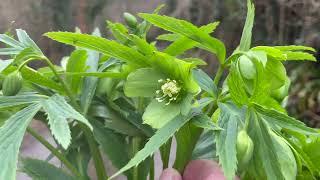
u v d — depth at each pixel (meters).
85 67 0.19
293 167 0.15
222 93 0.17
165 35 0.20
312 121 0.69
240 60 0.15
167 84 0.16
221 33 0.75
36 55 0.17
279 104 0.16
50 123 0.15
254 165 0.15
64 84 0.17
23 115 0.15
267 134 0.15
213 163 0.17
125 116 0.19
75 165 0.19
